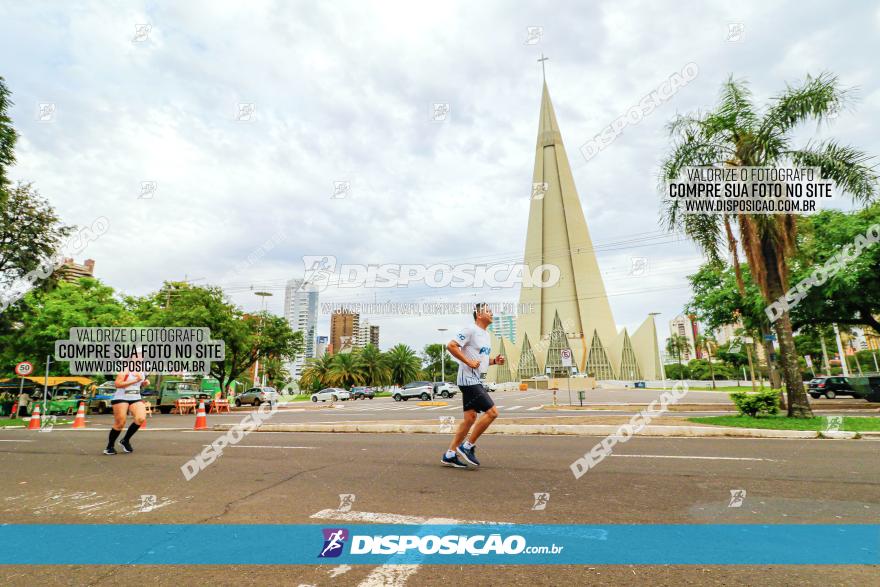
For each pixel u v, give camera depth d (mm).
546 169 94812
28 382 25875
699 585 2373
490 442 8047
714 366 84562
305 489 4492
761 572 2531
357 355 64875
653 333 85438
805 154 11227
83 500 4191
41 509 3908
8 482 5039
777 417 10828
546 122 96688
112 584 2455
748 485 4512
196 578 2525
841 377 26125
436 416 16078
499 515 3547
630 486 4480
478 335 5559
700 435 8914
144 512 3777
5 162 13938
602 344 87188
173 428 12625
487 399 5496
